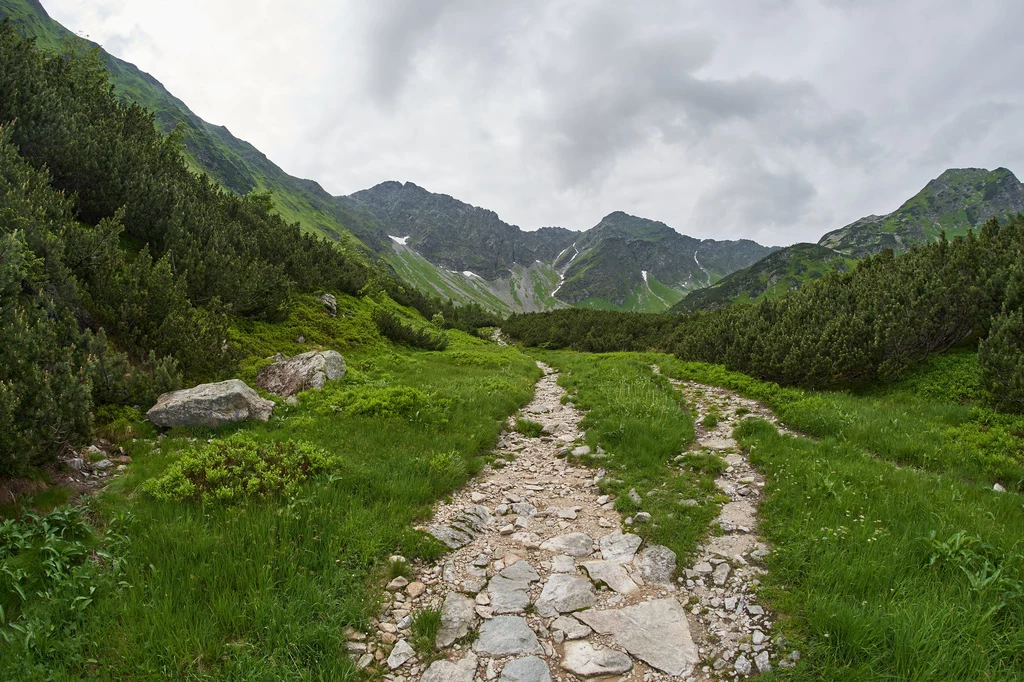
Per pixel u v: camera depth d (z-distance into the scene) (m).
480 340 46.81
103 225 13.62
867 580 5.34
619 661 4.74
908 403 13.91
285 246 27.23
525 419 13.43
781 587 5.55
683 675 4.56
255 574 5.32
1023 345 12.34
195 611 4.80
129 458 8.57
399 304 47.81
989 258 15.83
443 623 5.20
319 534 6.24
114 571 5.23
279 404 12.60
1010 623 4.70
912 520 6.68
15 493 6.43
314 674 4.36
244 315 20.06
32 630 4.30
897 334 15.51
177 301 13.39
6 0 144.88
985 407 12.22
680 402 15.68
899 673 4.25
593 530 7.39
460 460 9.43
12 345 7.19
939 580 5.34
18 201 11.11
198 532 6.01
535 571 6.31
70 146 16.45
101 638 4.41
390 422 11.01
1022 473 8.52
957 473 8.75
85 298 11.80
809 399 14.44
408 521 7.11
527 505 8.32
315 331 23.08
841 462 8.94
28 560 5.20
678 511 7.57
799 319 19.92
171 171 24.58
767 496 8.02
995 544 5.90
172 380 11.30
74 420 7.53
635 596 5.72
